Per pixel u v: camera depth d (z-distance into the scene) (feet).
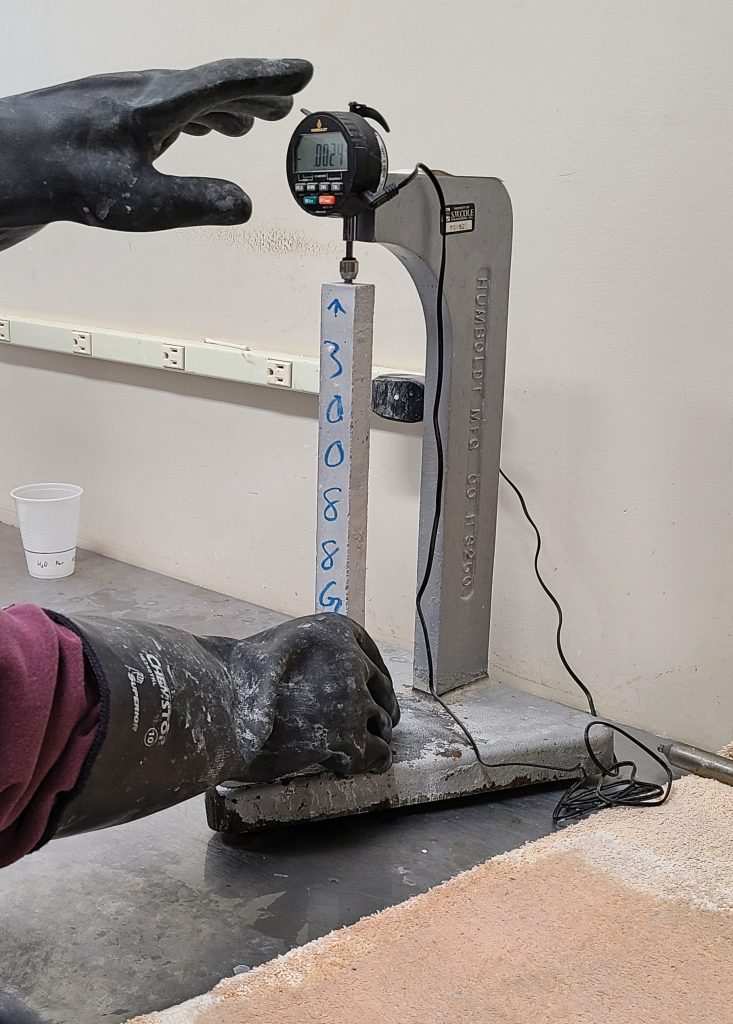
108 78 2.14
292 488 6.87
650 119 4.88
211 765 2.80
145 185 2.05
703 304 4.90
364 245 6.09
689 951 3.49
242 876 4.03
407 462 6.17
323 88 6.09
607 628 5.55
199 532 7.56
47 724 2.13
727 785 4.71
